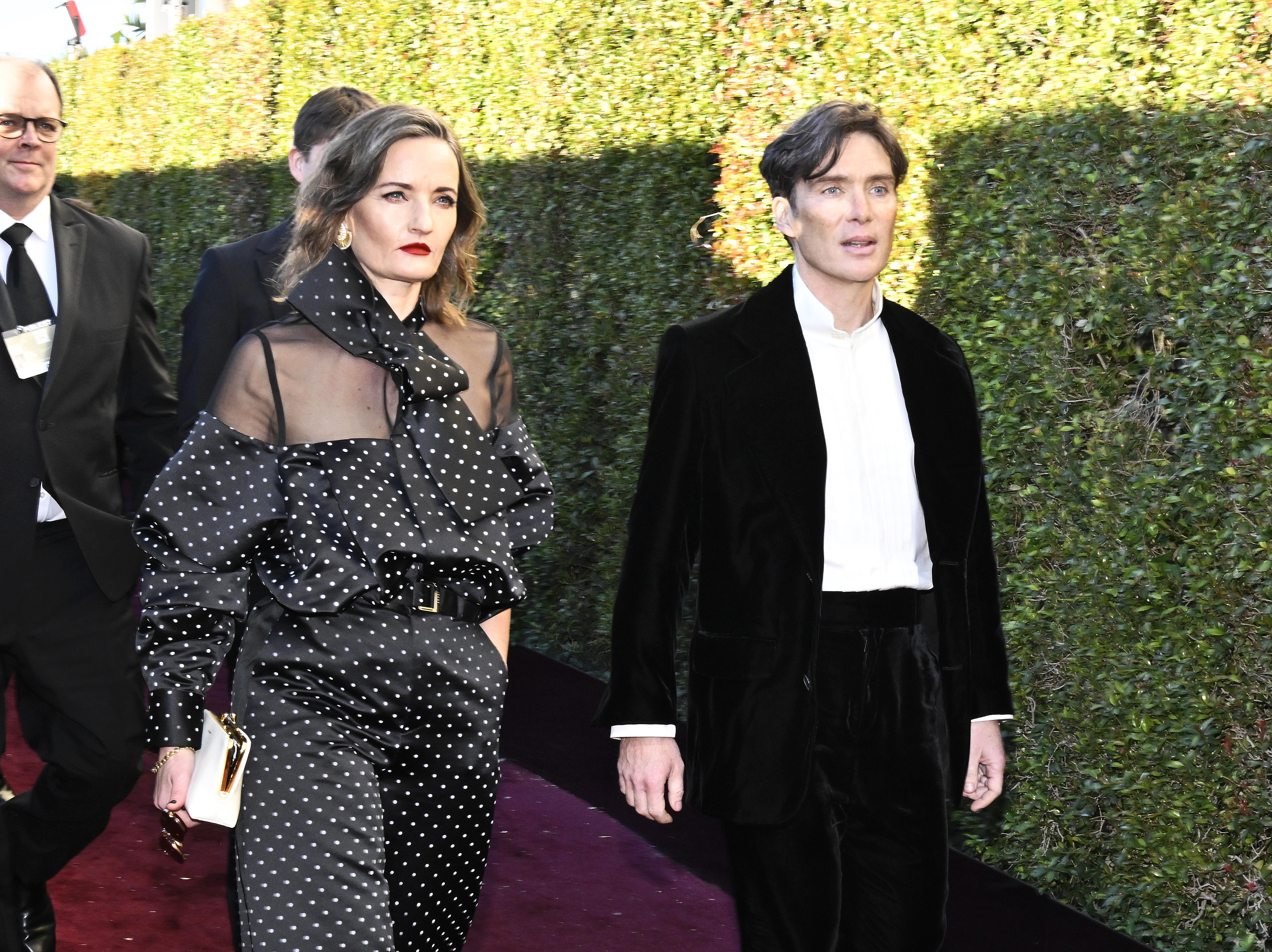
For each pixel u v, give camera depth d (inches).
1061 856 115.0
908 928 94.9
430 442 86.8
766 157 95.8
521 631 211.6
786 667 89.3
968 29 122.7
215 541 84.3
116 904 141.3
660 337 175.9
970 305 122.0
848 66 135.0
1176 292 101.6
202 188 316.2
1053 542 114.3
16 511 122.6
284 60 277.0
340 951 78.7
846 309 94.3
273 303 126.9
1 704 125.6
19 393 124.2
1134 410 108.0
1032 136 114.3
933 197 124.9
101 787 126.0
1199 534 101.6
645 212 179.3
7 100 120.4
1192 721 103.6
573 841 167.8
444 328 93.5
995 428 118.3
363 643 83.6
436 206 87.1
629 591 93.4
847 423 93.1
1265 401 96.3
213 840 161.2
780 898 92.4
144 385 134.1
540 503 94.3
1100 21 109.6
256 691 83.3
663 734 93.3
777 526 90.7
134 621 132.4
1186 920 105.1
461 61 222.4
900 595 91.8
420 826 86.3
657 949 135.9
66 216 129.2
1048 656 115.1
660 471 93.2
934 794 92.8
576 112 195.0
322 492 84.8
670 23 175.6
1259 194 96.4
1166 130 102.8
